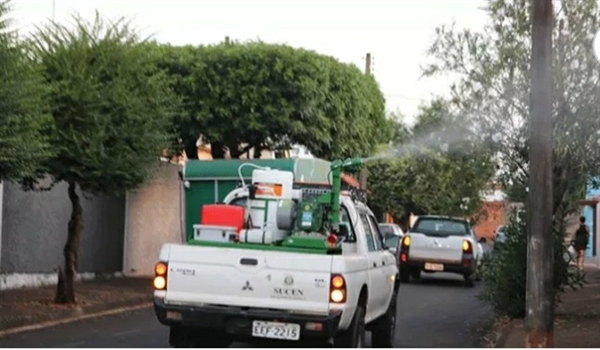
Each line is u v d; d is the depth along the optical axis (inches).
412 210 1670.8
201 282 384.2
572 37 565.9
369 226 474.9
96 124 611.5
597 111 564.4
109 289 768.9
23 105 492.1
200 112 881.5
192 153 933.2
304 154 943.7
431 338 562.9
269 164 657.0
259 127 884.0
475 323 652.7
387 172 1493.6
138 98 638.5
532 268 426.6
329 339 386.0
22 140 494.0
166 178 948.6
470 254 980.6
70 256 653.3
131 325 582.2
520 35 597.0
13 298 658.2
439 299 839.1
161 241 954.7
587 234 1051.3
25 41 554.6
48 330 547.2
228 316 381.7
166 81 726.5
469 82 613.3
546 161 424.5
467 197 676.7
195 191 742.5
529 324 426.9
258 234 408.2
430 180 696.4
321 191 454.9
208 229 412.8
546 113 423.8
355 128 956.0
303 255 378.3
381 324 492.7
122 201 901.8
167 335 531.8
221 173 729.6
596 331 538.3
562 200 605.9
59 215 781.9
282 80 882.8
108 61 634.8
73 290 655.8
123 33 656.4
